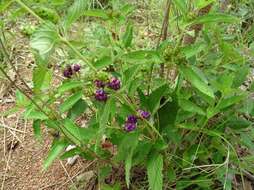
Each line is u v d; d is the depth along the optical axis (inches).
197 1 12.2
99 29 18.1
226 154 15.0
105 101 12.8
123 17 14.4
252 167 15.6
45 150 18.8
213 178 15.1
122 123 14.0
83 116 19.2
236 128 14.8
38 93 13.3
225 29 20.2
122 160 14.9
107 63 12.8
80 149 14.4
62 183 17.3
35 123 14.8
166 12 14.9
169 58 12.0
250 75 18.4
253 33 20.7
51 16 11.9
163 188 15.3
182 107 13.4
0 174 17.9
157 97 13.4
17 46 23.5
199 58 15.7
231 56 14.8
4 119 20.3
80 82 13.0
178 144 14.7
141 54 12.4
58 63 20.7
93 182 16.8
